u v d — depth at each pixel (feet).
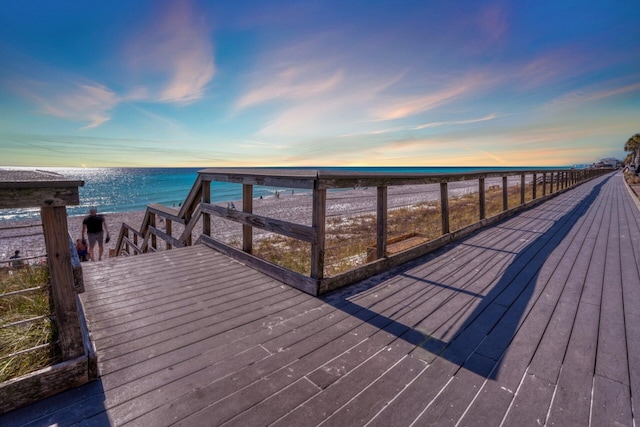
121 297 9.00
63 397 5.07
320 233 9.18
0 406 4.64
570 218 22.70
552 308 8.43
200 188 15.34
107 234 24.73
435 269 11.59
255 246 20.54
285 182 10.16
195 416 4.73
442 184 15.11
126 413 4.78
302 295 9.27
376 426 4.55
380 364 6.01
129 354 6.27
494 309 8.36
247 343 6.71
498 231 18.04
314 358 6.19
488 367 5.94
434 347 6.60
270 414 4.77
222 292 9.44
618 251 13.97
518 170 25.49
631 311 8.26
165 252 13.80
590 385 5.45
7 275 9.80
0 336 6.07
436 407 4.93
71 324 5.24
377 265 11.08
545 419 4.70
